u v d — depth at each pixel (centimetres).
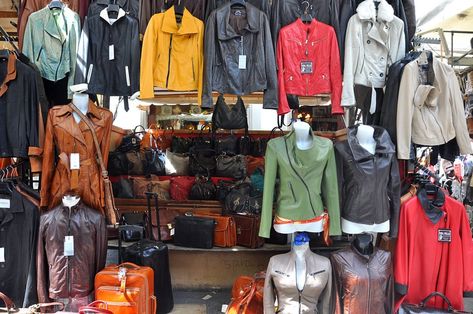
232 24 272
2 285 266
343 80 273
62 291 253
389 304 241
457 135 270
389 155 250
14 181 276
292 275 239
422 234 261
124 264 268
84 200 266
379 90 293
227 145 414
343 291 237
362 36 277
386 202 249
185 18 274
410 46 297
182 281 367
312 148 239
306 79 271
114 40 276
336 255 244
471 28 615
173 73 275
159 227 350
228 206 358
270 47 269
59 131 260
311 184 243
